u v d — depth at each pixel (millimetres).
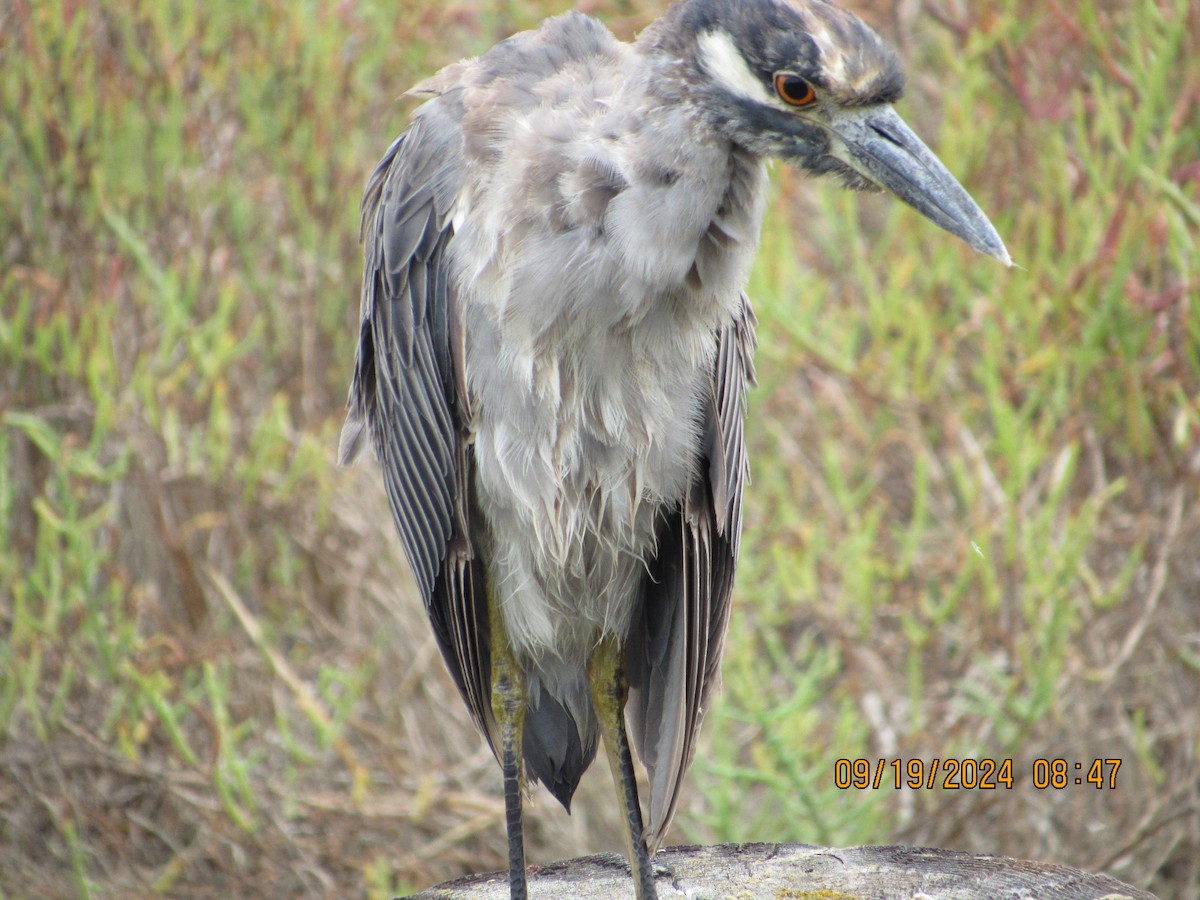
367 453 11367
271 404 11227
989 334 9891
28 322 11469
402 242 5422
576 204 4836
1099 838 10586
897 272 10430
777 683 11203
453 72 5500
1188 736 10422
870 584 9781
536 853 10859
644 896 5551
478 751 11211
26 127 11297
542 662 5973
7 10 11570
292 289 11969
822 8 4961
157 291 11352
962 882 6082
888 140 4965
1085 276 9914
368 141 12336
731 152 4988
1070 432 10094
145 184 11547
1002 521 10328
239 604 10469
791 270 10820
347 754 10016
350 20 12125
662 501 5520
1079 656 10477
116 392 11031
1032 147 11172
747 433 11438
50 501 11344
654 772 5855
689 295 5070
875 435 11312
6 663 10750
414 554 5906
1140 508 10508
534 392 5137
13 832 11117
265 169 12148
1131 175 9766
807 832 9500
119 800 11055
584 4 12258
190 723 11039
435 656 11227
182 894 10812
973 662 10453
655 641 5957
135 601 10484
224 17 11742
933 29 12531
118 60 11711
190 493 11453
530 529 5500
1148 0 10227
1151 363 10070
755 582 10312
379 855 10250
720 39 4867
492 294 5043
